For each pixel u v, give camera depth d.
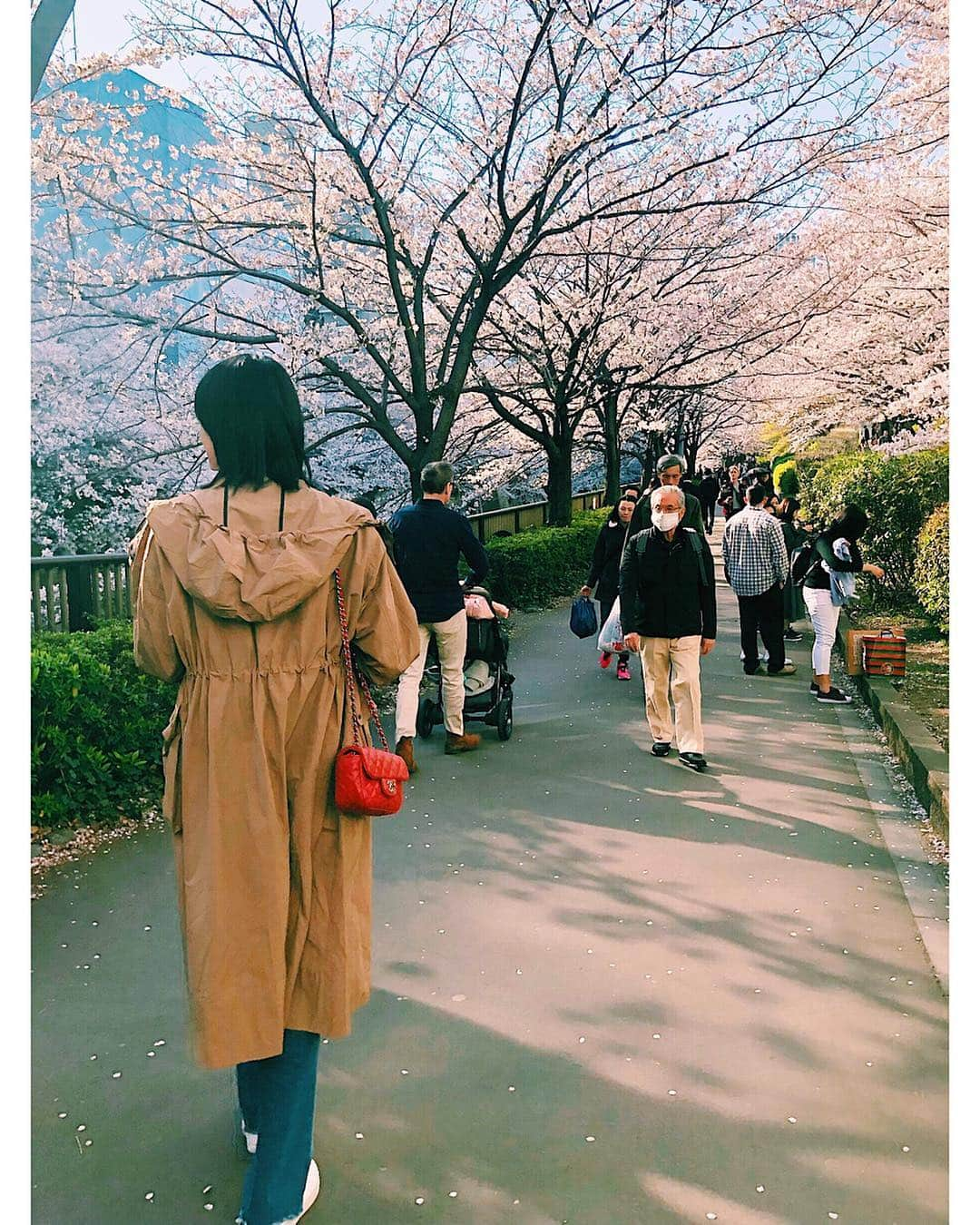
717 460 57.06
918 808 5.59
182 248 10.66
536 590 14.46
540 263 15.01
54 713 5.02
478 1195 2.50
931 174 13.04
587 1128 2.77
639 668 10.01
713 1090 2.95
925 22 9.77
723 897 4.36
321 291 9.82
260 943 2.18
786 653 10.84
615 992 3.54
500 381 16.83
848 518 8.29
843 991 3.54
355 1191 2.51
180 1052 3.15
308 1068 2.30
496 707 7.00
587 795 5.84
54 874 4.50
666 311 16.39
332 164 9.64
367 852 2.37
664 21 9.04
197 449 11.46
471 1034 3.25
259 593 2.11
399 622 2.35
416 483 10.43
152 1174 2.60
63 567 7.84
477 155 10.85
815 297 15.73
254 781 2.18
